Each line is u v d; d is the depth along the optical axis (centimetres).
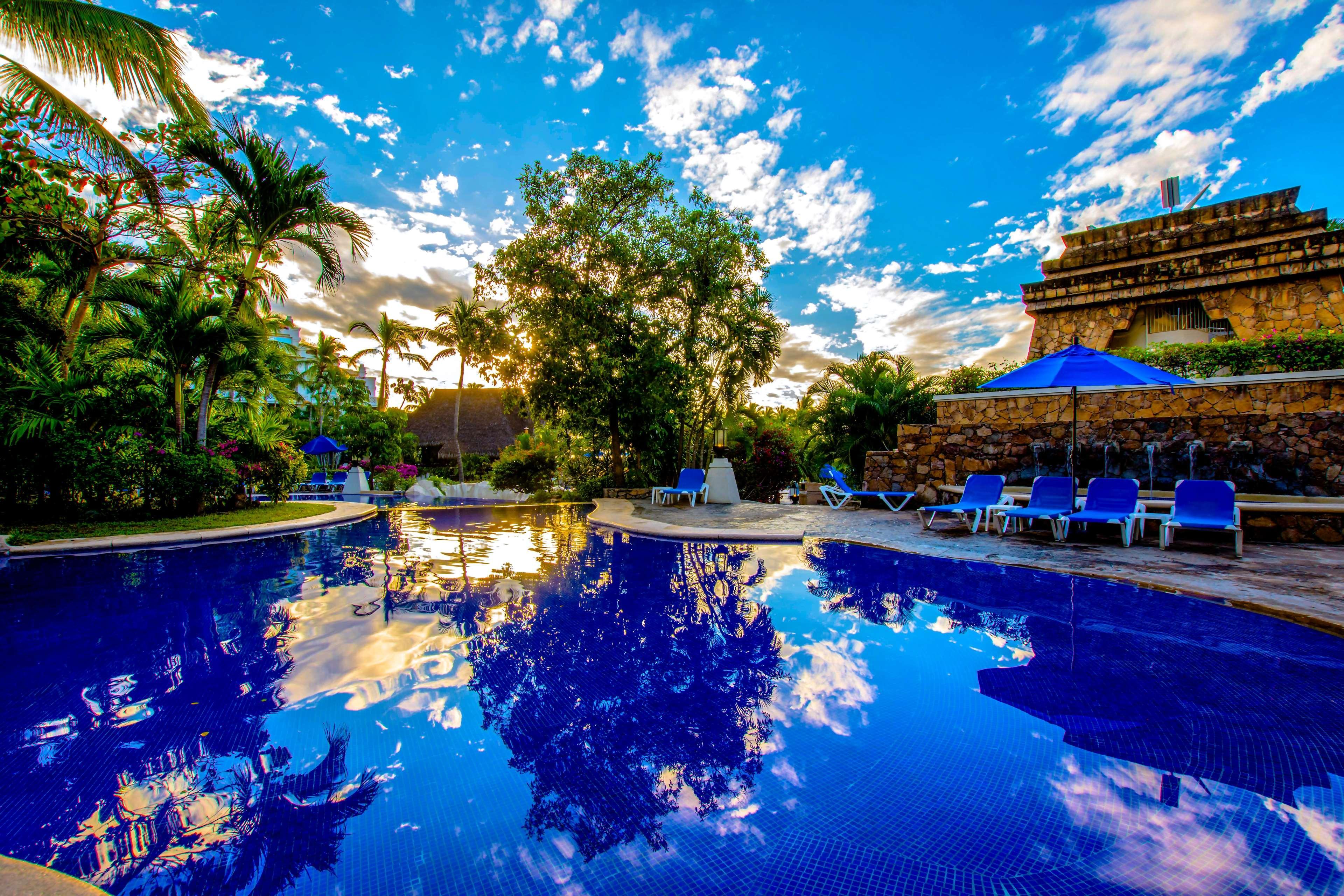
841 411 1503
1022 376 640
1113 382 568
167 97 891
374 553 724
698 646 358
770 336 1523
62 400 844
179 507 984
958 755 223
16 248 850
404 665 330
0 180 771
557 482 2128
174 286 968
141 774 215
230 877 161
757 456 1652
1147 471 866
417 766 221
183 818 189
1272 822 175
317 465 2748
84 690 294
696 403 1611
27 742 239
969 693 281
